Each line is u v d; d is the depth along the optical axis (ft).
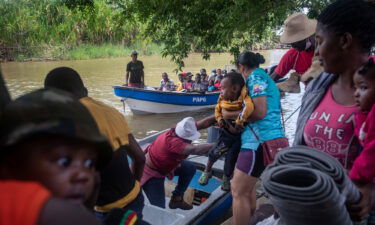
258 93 9.38
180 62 20.51
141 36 22.35
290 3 16.72
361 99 4.47
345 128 4.89
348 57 4.81
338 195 3.61
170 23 20.01
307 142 5.40
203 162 16.03
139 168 7.83
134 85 40.09
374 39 4.75
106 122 6.52
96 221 2.44
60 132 2.34
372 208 4.70
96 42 117.19
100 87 52.75
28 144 2.38
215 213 11.89
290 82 11.85
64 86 6.66
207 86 40.81
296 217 3.78
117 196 6.90
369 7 4.73
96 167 2.86
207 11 18.54
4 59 102.06
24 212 2.16
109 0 23.25
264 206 11.21
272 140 9.33
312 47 11.10
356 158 4.83
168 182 15.87
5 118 2.39
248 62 10.12
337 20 4.70
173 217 11.12
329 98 5.22
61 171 2.45
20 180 2.46
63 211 2.23
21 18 102.89
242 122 9.45
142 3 19.53
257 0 16.49
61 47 107.86
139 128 33.32
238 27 16.88
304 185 3.94
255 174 9.53
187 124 11.94
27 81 59.62
